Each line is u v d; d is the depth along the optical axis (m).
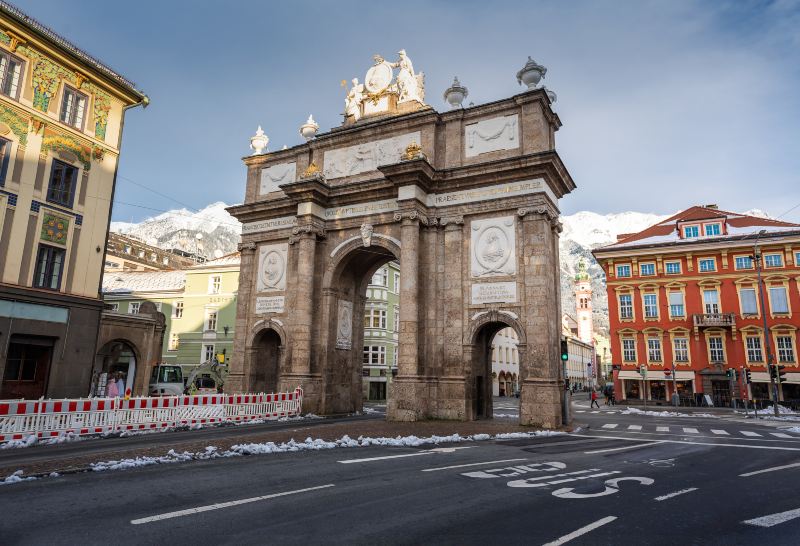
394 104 29.69
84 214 24.72
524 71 24.97
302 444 14.26
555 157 23.06
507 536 6.20
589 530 6.50
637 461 12.65
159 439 16.42
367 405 41.28
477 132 25.73
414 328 23.77
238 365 29.59
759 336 44.62
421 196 25.33
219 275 50.28
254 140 33.12
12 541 5.82
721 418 31.94
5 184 21.66
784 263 44.59
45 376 22.70
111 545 5.71
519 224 23.77
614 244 52.22
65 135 24.11
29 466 10.43
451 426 20.58
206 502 7.67
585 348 122.31
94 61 25.16
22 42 22.41
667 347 47.50
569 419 22.41
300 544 5.79
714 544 6.04
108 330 31.08
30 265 22.31
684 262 48.28
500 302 23.45
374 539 6.02
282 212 29.81
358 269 29.80
